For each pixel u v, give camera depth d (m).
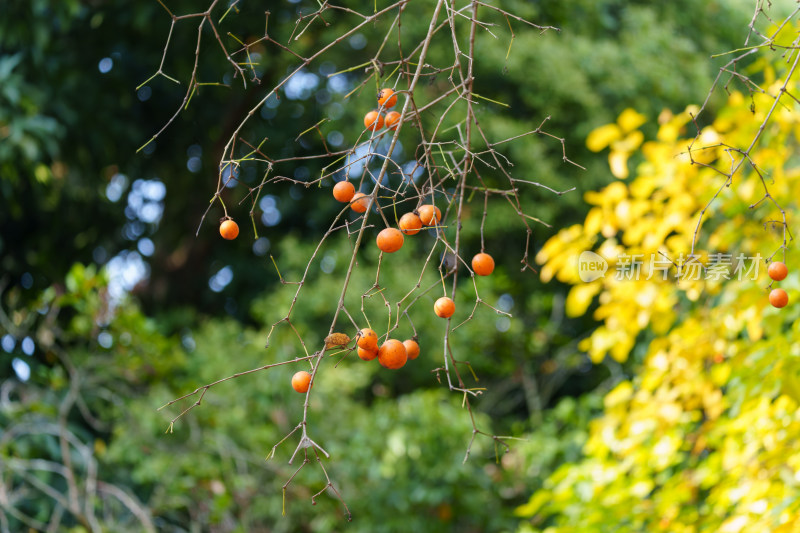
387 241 1.10
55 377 3.46
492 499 4.26
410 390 5.25
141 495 3.67
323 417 3.97
